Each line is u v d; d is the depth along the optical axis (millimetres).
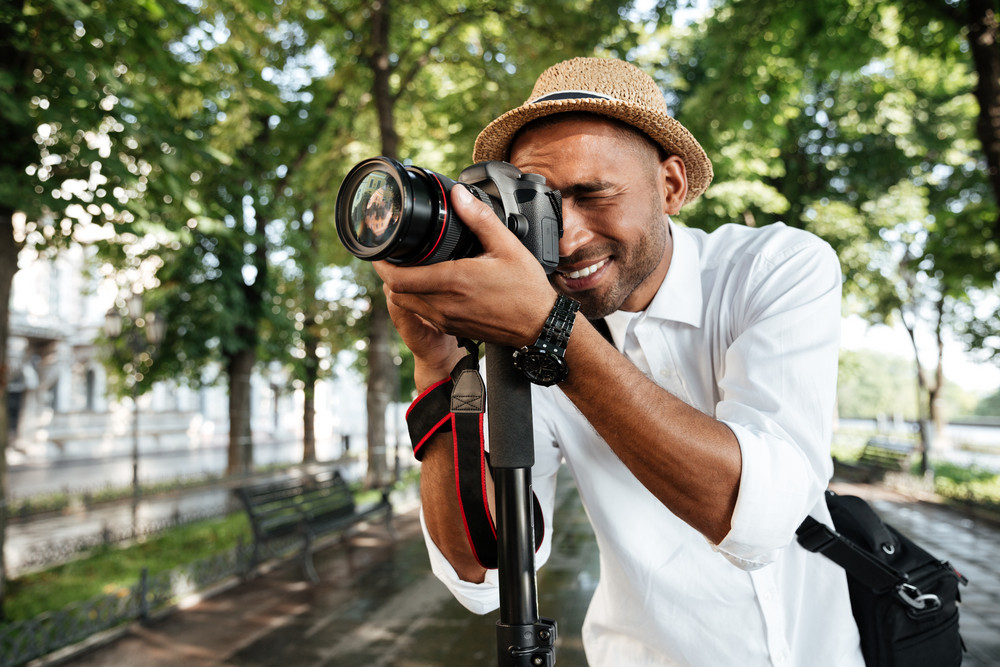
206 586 6027
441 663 4375
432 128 12125
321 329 18234
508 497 862
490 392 888
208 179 8844
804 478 958
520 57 9555
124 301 14328
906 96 14078
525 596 849
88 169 5043
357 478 17422
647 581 1296
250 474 15516
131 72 6223
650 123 1099
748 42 8250
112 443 34281
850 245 13914
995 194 6875
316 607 5578
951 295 14789
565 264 1095
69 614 4992
